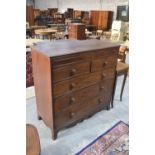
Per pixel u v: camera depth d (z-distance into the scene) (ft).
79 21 27.45
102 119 6.94
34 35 21.89
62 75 4.85
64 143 5.62
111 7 26.50
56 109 5.18
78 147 5.49
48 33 19.81
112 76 6.83
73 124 6.16
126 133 6.20
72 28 16.97
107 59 6.19
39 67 5.16
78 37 16.69
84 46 5.80
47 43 6.04
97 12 26.94
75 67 5.11
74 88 5.40
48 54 4.53
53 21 30.01
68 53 4.74
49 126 5.69
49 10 33.47
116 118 7.04
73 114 5.79
